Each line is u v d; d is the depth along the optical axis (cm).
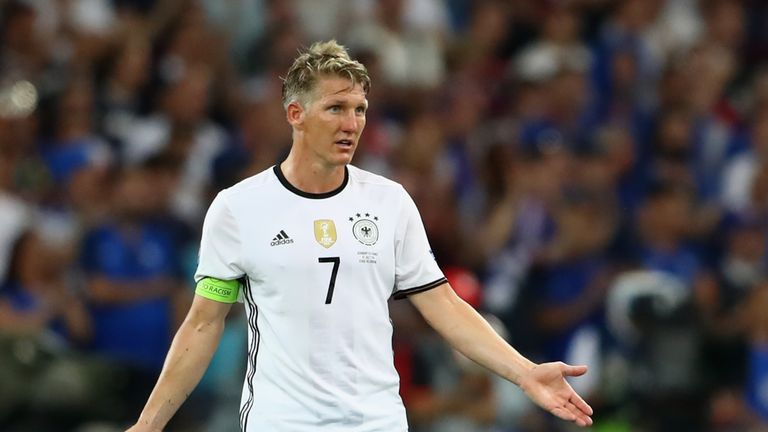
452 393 3791
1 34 4769
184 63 4903
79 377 3703
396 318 3788
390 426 2128
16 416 3638
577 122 5222
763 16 6084
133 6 5112
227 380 3775
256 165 4416
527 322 4244
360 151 4641
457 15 5812
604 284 4322
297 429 2105
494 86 5394
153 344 4006
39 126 4478
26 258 3903
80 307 3978
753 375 4344
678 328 4150
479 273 4319
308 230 2136
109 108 4647
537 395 2105
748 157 5253
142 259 4066
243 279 2173
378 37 5191
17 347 3681
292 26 5156
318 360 2112
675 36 5850
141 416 2144
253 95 5038
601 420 4106
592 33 5659
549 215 4466
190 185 4422
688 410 4109
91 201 4234
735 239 4809
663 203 4694
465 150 4997
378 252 2145
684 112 5353
